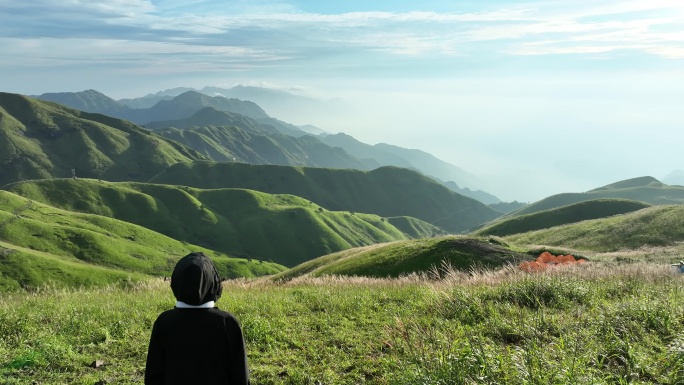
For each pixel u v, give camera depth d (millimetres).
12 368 7508
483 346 6387
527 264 17406
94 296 14898
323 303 12430
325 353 8109
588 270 15352
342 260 44562
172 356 3146
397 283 16641
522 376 5129
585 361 5605
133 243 163375
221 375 3193
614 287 11820
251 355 8203
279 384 6902
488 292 11328
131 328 10008
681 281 13375
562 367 5266
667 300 9172
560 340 6355
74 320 10383
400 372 6340
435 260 34781
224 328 3252
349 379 6910
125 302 13320
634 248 44969
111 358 8234
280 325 10055
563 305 9984
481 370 5469
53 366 7738
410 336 7828
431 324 9047
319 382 6824
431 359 6172
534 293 10648
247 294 15359
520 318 8242
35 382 7059
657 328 7566
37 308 11859
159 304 12695
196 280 3137
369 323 10156
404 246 41875
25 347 8523
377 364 7434
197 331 3148
